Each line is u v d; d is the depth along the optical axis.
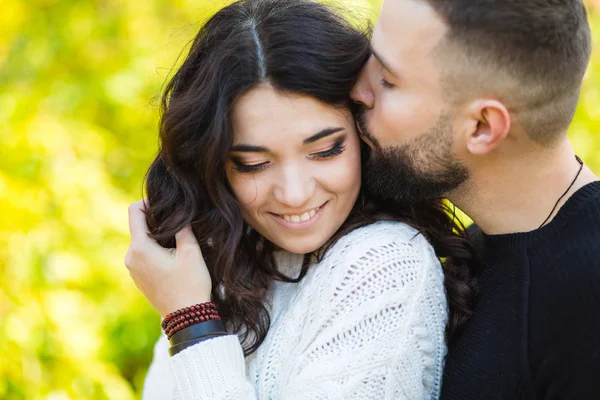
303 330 1.53
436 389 1.53
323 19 1.47
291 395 1.45
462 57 1.38
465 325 1.51
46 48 3.39
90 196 2.77
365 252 1.49
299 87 1.40
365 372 1.42
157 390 1.85
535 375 1.39
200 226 1.61
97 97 3.27
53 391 2.52
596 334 1.33
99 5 3.51
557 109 1.40
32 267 2.56
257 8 1.47
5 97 3.06
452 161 1.47
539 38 1.35
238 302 1.60
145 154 3.34
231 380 1.48
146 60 3.31
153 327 2.99
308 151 1.45
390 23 1.45
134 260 1.62
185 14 3.39
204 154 1.48
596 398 1.34
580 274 1.36
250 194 1.50
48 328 2.55
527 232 1.45
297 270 1.64
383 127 1.48
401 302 1.45
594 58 3.50
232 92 1.42
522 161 1.44
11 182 2.64
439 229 1.66
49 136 2.82
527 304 1.40
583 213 1.40
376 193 1.57
